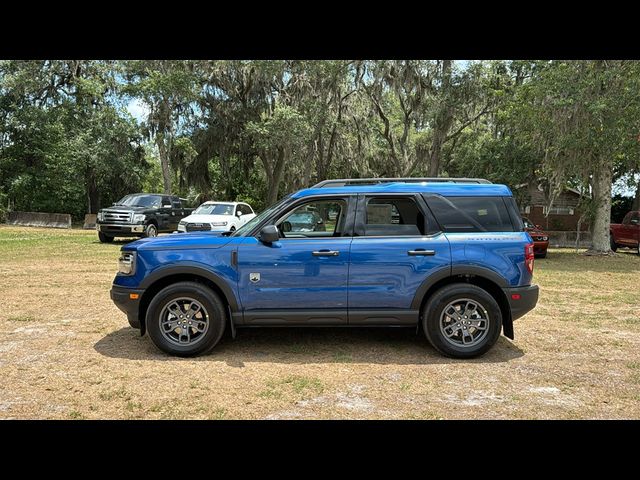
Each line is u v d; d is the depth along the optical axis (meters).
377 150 34.50
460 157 27.41
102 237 17.83
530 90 15.67
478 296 5.09
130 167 29.77
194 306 5.18
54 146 28.84
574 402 4.06
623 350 5.55
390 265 5.11
